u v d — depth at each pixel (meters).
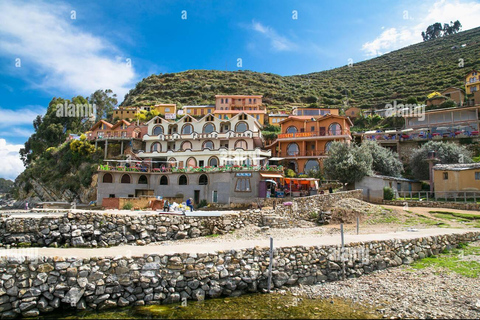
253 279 14.33
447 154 48.31
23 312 11.88
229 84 141.50
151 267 13.31
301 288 14.62
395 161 50.22
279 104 122.00
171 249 14.91
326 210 31.58
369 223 28.22
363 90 134.12
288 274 15.00
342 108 106.81
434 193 38.16
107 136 68.00
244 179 43.31
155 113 96.06
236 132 59.31
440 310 11.88
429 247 19.36
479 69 112.06
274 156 64.19
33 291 12.17
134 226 22.39
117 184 50.97
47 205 53.03
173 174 51.03
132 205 39.12
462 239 21.42
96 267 12.84
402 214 29.98
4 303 11.87
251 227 27.25
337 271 15.80
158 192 51.62
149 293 12.97
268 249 15.13
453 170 36.31
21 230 19.73
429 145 51.03
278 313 11.82
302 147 60.97
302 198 32.53
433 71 130.62
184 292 13.34
